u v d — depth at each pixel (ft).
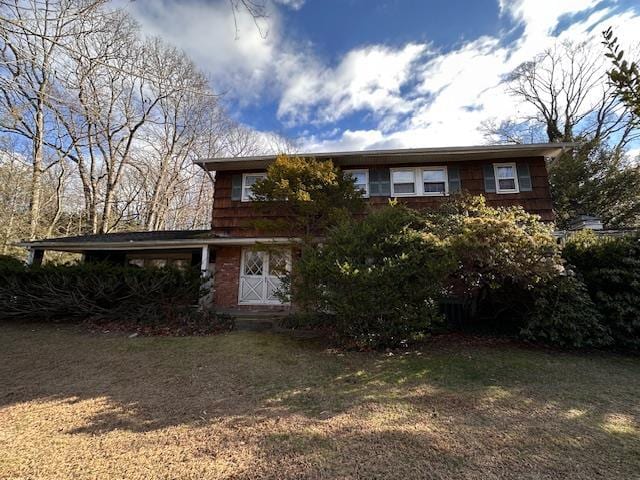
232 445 9.62
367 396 13.32
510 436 9.84
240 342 22.02
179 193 81.10
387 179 36.11
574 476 7.87
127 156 67.87
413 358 18.35
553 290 20.13
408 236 20.12
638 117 6.11
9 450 9.33
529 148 32.53
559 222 49.73
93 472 8.28
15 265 30.94
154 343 21.93
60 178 60.95
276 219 34.17
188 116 73.46
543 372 15.88
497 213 22.97
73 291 27.50
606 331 19.42
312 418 11.41
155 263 39.65
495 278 20.80
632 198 47.91
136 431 10.53
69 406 12.58
